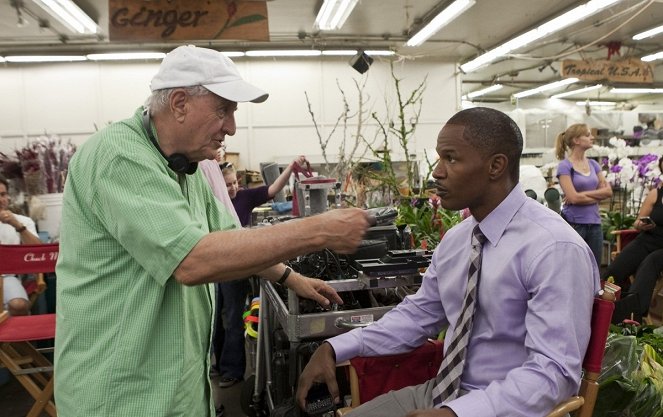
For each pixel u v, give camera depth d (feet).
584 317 3.73
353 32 22.97
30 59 22.66
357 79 26.21
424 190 9.02
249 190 11.39
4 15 18.92
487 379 4.07
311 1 18.90
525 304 3.89
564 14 18.43
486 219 4.07
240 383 9.78
